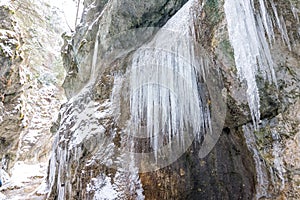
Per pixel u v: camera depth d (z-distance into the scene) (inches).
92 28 184.9
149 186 113.7
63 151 153.0
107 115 140.4
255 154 108.4
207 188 114.7
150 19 154.4
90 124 144.3
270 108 96.1
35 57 424.2
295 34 87.5
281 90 93.4
